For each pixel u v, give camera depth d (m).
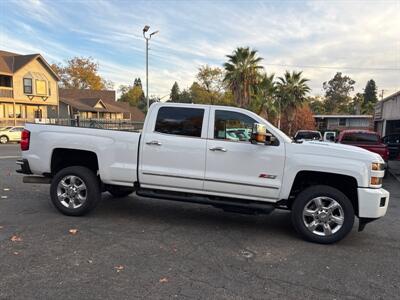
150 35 26.72
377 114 31.94
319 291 3.90
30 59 40.75
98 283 3.88
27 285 3.79
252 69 38.53
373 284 4.11
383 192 5.44
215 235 5.68
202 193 5.91
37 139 6.48
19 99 40.16
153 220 6.38
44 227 5.72
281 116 49.75
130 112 65.94
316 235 5.46
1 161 14.87
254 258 4.77
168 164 5.94
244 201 5.84
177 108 6.03
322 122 68.12
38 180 6.67
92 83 76.06
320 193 5.45
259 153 5.64
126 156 6.11
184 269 4.32
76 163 6.76
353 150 5.57
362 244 5.52
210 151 5.77
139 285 3.88
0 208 6.80
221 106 5.95
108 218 6.37
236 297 3.70
